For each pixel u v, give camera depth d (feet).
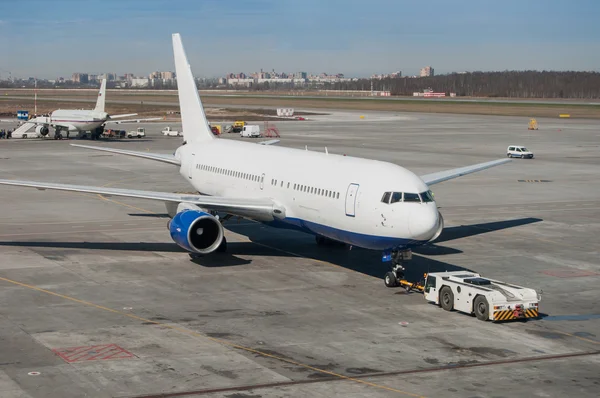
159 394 98.12
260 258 185.06
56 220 231.30
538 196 299.38
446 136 614.75
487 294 133.39
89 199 274.98
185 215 171.94
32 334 122.21
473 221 241.96
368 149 485.97
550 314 141.18
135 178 336.70
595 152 489.26
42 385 100.32
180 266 175.01
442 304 143.54
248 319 133.69
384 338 124.26
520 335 127.54
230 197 207.00
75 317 132.36
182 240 169.27
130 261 178.81
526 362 113.70
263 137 593.83
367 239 155.53
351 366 110.32
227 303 144.25
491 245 204.54
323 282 162.50
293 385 102.22
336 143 533.14
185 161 241.35
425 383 104.01
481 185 329.93
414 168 381.19
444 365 111.55
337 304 145.18
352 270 174.19
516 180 348.38
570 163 422.82
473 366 111.34
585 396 100.42
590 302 149.89
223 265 176.86
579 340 125.39
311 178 173.88
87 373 105.09
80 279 160.15
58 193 287.89
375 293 154.30
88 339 120.26
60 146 499.10
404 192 149.79
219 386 101.30
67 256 182.19
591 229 229.86
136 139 570.46
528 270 176.14
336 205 162.20
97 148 254.88
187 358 112.16
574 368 111.45
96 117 557.74
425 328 130.52
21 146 496.23
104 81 568.41
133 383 101.71
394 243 150.10
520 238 214.90
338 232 164.35
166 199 183.52
